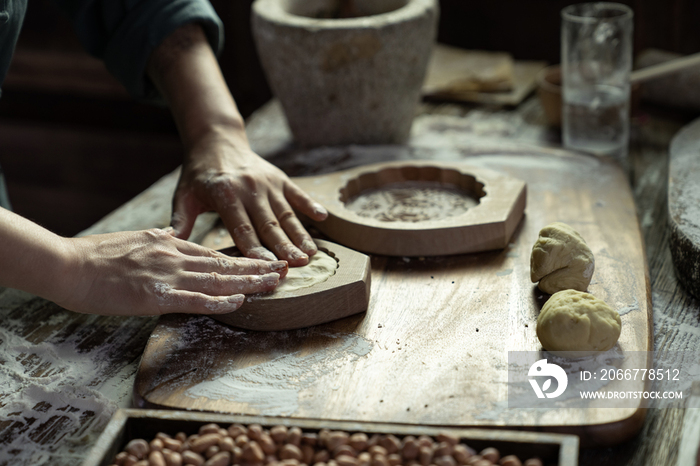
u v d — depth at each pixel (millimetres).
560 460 686
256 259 904
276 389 803
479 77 1440
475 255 991
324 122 1236
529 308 893
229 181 979
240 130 1061
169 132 2168
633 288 904
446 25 1701
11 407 814
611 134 1203
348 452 715
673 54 1453
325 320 886
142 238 882
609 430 746
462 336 857
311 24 1155
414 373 813
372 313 898
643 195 1124
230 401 792
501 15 1639
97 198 2400
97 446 717
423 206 1066
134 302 844
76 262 836
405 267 977
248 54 1901
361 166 1151
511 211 1001
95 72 2105
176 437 743
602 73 1181
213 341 866
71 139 2295
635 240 987
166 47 1089
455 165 1117
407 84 1216
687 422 744
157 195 1179
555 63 1644
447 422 759
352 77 1183
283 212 981
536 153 1201
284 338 869
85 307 842
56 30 2059
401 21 1155
